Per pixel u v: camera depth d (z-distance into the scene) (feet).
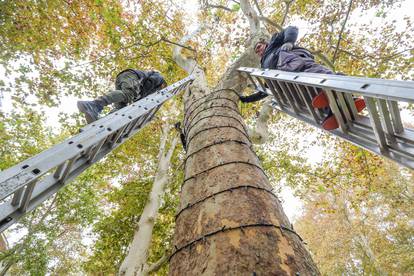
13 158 36.68
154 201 26.35
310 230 77.36
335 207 68.03
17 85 31.86
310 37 34.91
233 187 7.07
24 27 29.76
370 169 36.22
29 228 36.52
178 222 7.25
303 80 7.18
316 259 72.54
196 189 7.76
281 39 11.64
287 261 5.07
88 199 37.19
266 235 5.58
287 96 9.93
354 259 65.00
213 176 7.78
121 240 30.81
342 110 7.30
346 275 64.08
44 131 39.91
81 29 32.14
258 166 8.70
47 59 33.37
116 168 39.86
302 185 39.32
